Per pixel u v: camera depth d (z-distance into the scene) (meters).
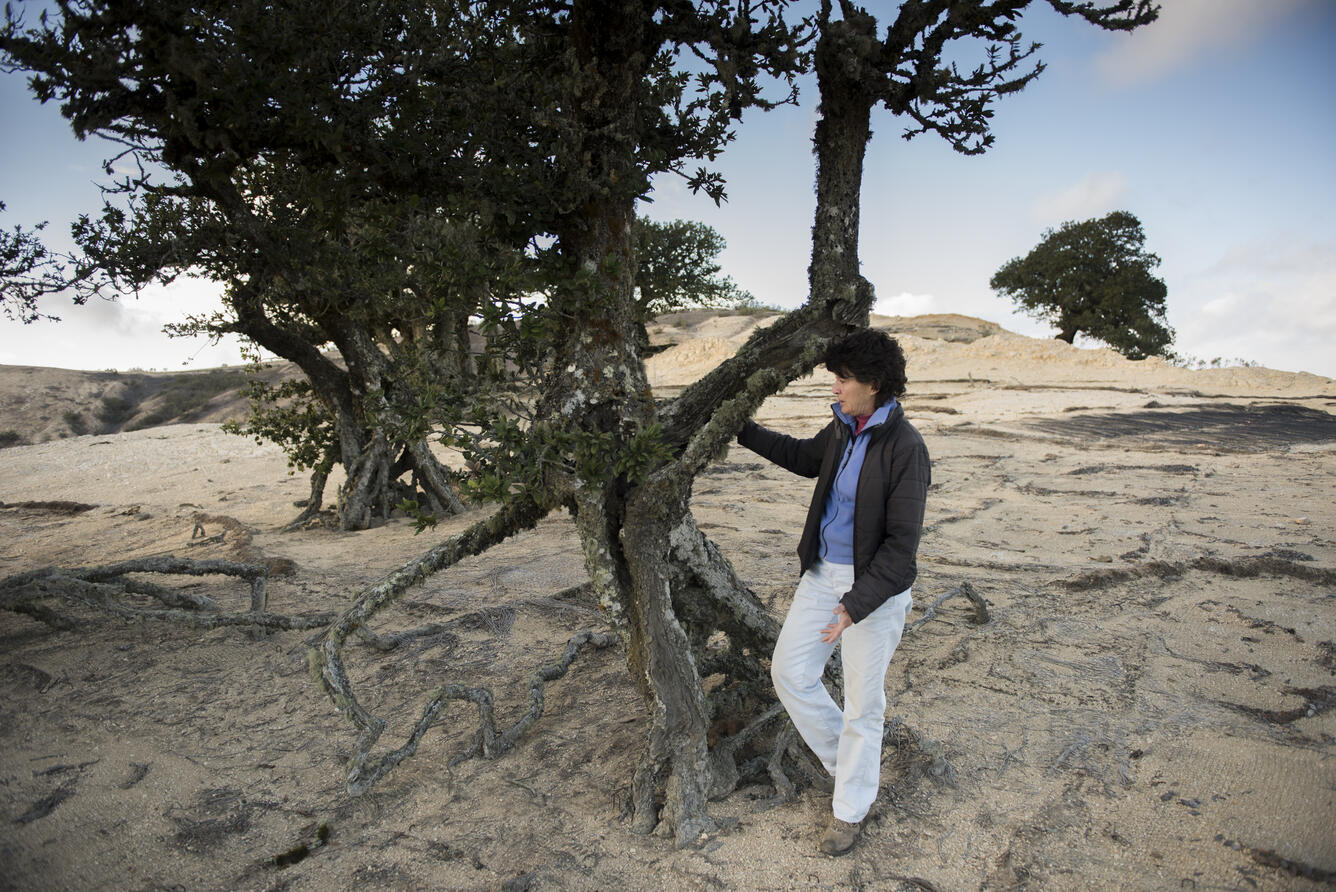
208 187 4.53
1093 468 11.11
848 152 3.42
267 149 3.00
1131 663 4.30
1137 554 6.42
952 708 3.83
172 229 6.58
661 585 3.12
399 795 3.24
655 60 3.74
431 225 3.25
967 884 2.59
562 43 3.52
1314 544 6.52
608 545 3.23
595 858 2.80
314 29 2.70
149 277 6.27
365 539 8.26
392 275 5.21
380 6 2.93
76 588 4.71
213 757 3.57
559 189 3.15
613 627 3.19
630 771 3.33
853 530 2.80
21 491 14.20
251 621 4.74
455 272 3.07
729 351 32.31
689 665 3.07
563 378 3.33
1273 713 3.66
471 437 3.16
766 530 7.64
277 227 5.76
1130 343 40.69
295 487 13.12
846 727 2.81
